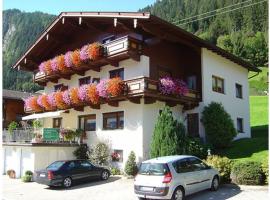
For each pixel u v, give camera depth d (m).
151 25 21.12
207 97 24.91
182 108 24.97
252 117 41.66
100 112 24.53
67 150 24.11
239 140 25.91
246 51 99.12
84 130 25.78
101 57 23.25
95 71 25.58
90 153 23.69
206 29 124.62
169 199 12.97
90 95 22.67
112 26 24.89
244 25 114.88
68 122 27.42
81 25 26.59
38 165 22.19
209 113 23.64
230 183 16.69
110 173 21.08
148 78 20.67
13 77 89.44
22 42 126.12
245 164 16.41
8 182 20.83
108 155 23.19
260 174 16.09
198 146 20.52
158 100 22.47
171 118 19.11
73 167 18.53
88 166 19.25
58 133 23.88
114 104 22.92
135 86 20.78
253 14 113.25
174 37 22.66
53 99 26.22
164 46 24.48
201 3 130.38
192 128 24.69
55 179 17.61
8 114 34.91
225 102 27.23
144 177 13.52
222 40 106.69
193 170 14.32
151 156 19.12
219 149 23.39
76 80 27.45
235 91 29.03
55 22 26.52
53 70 26.91
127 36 21.64
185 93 22.69
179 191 13.27
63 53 29.44
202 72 24.80
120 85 21.28
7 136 25.52
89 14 23.41
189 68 25.70
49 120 29.58
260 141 23.81
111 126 23.70
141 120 21.45
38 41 28.47
